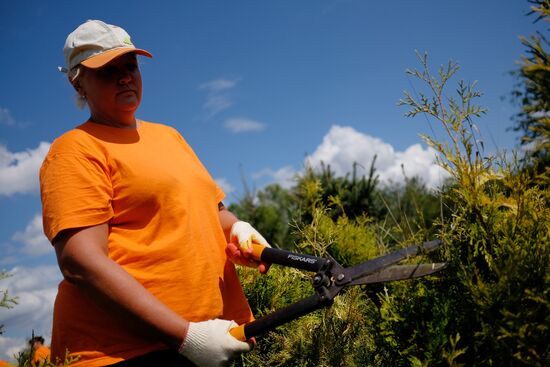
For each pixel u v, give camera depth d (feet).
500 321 5.62
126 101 7.12
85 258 6.09
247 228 8.08
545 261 5.72
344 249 12.83
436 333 5.95
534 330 5.49
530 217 6.17
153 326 6.02
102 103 7.11
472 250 6.47
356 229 13.39
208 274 6.89
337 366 8.33
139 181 6.68
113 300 6.00
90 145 6.72
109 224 6.68
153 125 7.99
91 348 6.35
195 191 7.22
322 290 6.46
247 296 11.41
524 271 5.64
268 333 9.91
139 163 6.80
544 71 6.27
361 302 8.90
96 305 6.37
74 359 6.14
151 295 6.15
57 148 6.69
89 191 6.38
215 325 6.27
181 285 6.60
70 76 7.41
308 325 9.37
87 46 7.06
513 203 6.52
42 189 6.55
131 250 6.57
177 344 6.09
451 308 6.15
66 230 6.23
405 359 6.38
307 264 6.97
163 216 6.71
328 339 8.61
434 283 6.61
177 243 6.67
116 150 6.83
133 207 6.68
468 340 5.95
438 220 7.31
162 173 6.83
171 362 6.49
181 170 7.17
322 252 10.71
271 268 11.96
